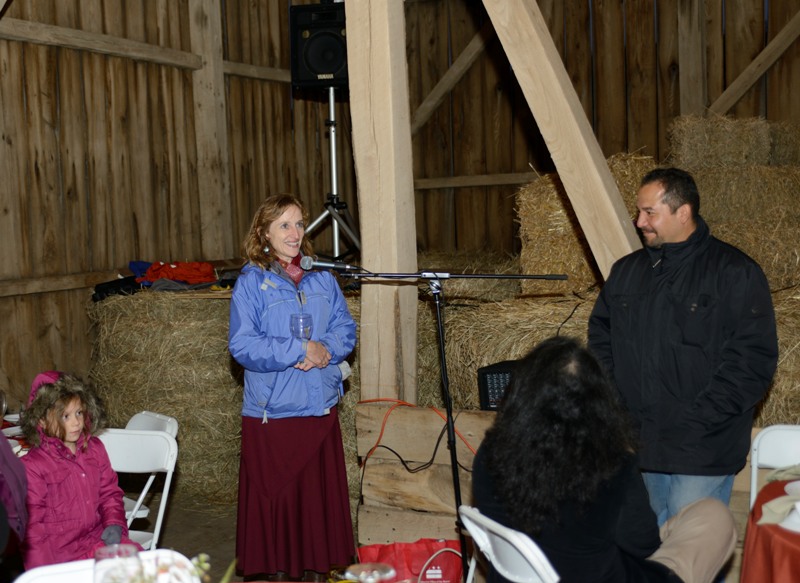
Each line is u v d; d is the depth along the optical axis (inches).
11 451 77.9
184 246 258.8
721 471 97.5
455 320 149.0
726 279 96.2
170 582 60.8
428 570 119.5
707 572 82.8
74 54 225.3
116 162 237.3
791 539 76.5
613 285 104.7
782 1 245.9
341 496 123.3
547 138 124.5
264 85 289.7
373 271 135.2
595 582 72.5
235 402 188.2
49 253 220.1
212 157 264.2
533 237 165.9
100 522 108.1
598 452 70.4
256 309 118.3
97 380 202.2
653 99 267.6
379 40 128.3
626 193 161.9
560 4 279.9
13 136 210.8
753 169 168.6
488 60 297.9
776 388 121.2
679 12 257.6
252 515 119.3
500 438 73.3
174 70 254.7
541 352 73.3
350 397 167.5
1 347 209.3
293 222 118.6
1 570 135.0
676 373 97.7
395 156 131.3
